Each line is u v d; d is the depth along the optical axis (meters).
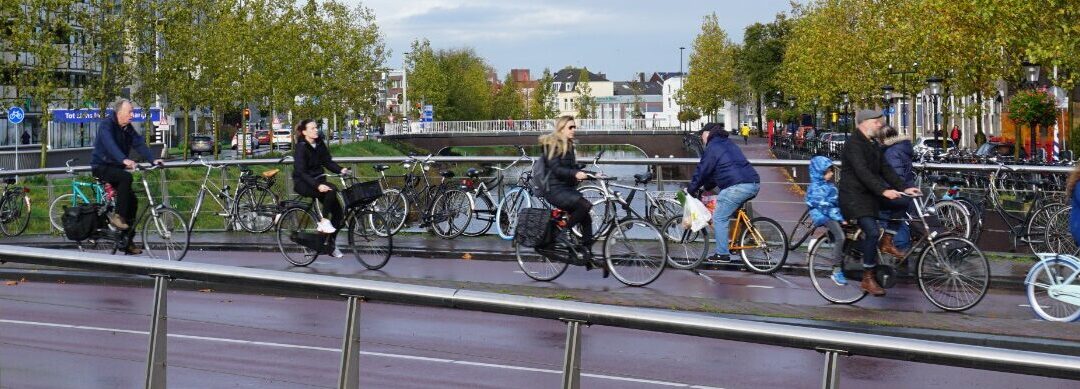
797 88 67.94
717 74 106.62
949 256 11.36
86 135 73.19
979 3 30.25
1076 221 10.13
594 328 9.70
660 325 3.79
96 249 14.88
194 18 47.94
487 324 9.85
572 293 11.52
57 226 19.41
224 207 18.66
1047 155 42.59
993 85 40.41
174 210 14.94
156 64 46.59
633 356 8.55
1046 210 15.56
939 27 38.06
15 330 5.60
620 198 14.25
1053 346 9.37
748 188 13.38
